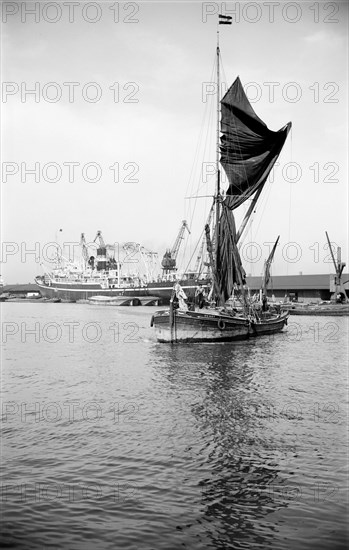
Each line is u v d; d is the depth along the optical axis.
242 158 62.47
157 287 170.38
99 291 191.25
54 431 23.19
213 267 58.81
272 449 20.67
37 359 45.62
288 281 142.12
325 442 21.42
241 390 31.42
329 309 108.19
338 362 42.22
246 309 61.66
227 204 63.12
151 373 37.84
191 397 29.67
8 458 19.86
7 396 30.47
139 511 15.88
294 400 28.69
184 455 20.08
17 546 14.02
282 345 53.62
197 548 14.17
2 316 110.75
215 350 49.97
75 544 14.29
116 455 20.08
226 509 16.03
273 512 15.87
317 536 14.61
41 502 16.36
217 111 63.19
